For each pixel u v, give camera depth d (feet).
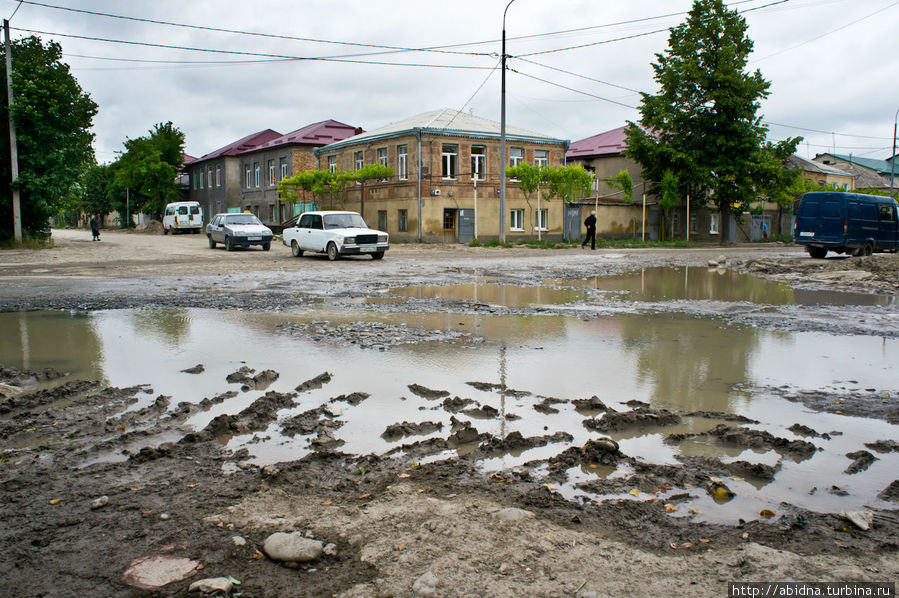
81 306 36.37
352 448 14.35
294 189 134.41
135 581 8.76
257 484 12.25
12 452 13.99
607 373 21.11
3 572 8.98
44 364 22.35
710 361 22.91
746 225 164.55
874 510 11.28
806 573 9.01
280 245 112.16
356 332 28.07
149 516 10.78
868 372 21.30
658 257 86.94
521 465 13.35
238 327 29.55
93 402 17.76
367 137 125.18
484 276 56.80
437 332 28.32
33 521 10.59
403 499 11.52
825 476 12.84
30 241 92.99
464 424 15.72
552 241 128.36
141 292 43.06
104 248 97.40
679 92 133.28
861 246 80.94
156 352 24.21
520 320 31.99
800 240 81.30
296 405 17.49
